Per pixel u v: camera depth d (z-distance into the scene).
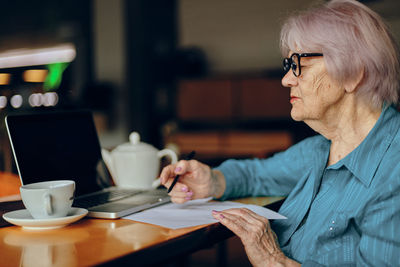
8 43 8.65
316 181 1.18
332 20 1.05
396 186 0.97
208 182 1.28
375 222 0.97
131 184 1.44
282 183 1.40
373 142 1.07
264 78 5.32
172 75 6.98
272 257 1.04
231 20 6.58
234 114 5.53
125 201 1.19
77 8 7.94
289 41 1.11
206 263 2.25
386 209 0.97
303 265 1.02
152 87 7.23
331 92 1.08
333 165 1.14
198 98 5.76
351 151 1.14
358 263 0.98
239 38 6.54
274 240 1.07
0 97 6.49
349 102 1.10
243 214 1.06
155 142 7.19
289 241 1.22
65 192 0.97
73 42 8.06
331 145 1.20
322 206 1.15
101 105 7.55
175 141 5.93
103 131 7.66
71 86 7.91
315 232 1.12
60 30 8.17
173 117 7.03
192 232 0.93
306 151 1.37
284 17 1.18
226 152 5.45
